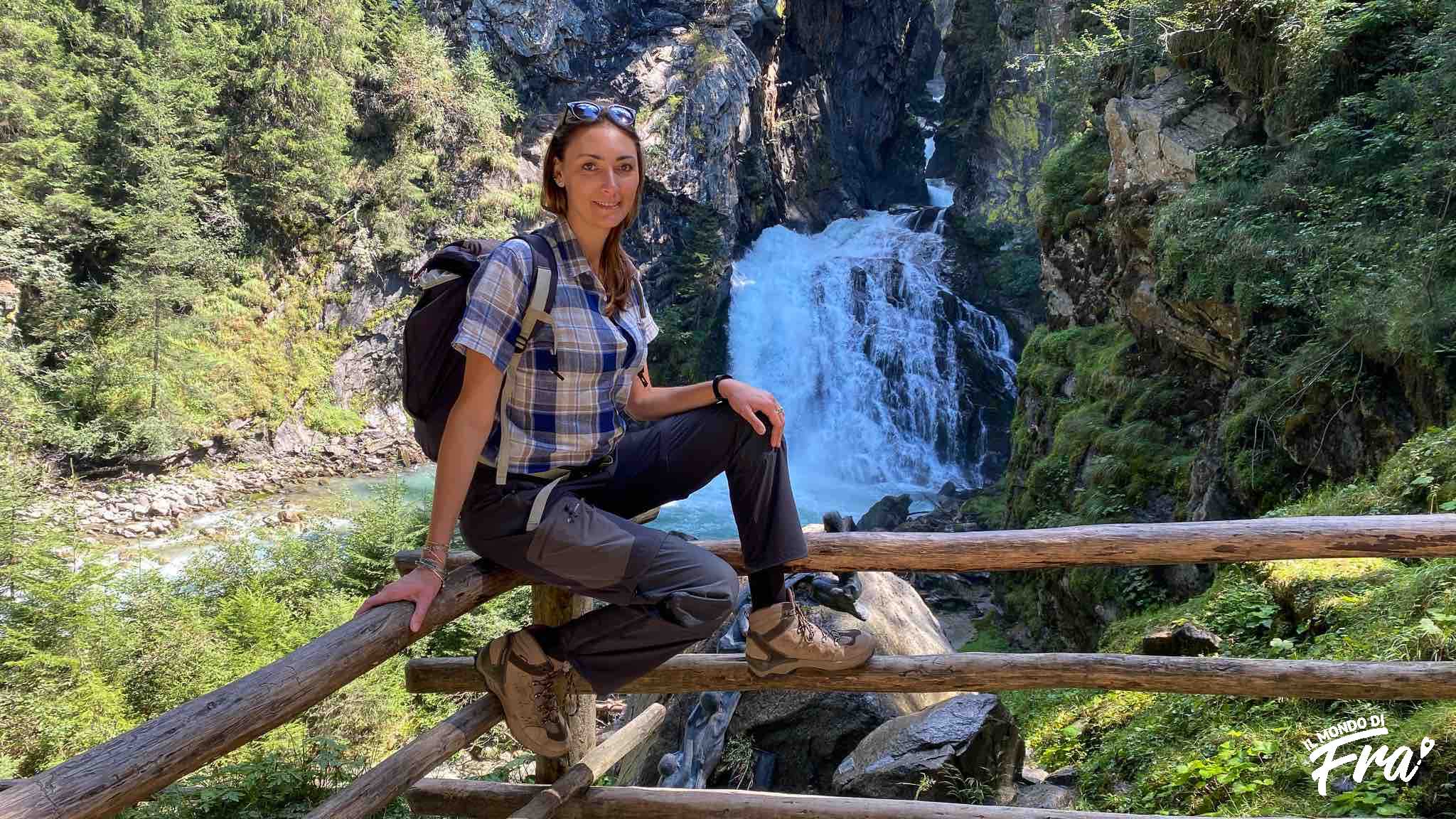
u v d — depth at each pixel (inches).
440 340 75.7
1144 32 536.4
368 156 1136.8
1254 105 430.6
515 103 1263.5
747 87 1348.4
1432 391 293.6
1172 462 448.8
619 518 79.2
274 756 326.3
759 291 1288.1
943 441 1151.6
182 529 826.8
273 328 1055.6
